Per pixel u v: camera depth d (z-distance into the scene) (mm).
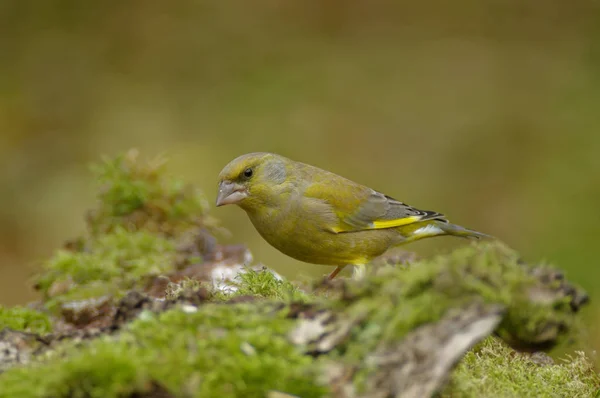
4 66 18359
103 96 17969
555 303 4016
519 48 19359
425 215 8711
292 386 3758
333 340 3912
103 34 19047
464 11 20172
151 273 7258
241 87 18234
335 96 18031
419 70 18750
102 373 3631
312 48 19203
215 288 6066
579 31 19641
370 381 3719
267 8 19875
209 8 19609
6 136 16969
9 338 4266
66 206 15055
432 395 3928
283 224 8031
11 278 13891
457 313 3756
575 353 5695
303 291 6199
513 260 4078
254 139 17062
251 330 4004
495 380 4867
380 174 16672
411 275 3971
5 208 15297
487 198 16141
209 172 15984
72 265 7613
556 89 18188
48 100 17797
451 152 16969
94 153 16641
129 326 4109
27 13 19078
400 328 3773
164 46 18969
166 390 3688
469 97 18031
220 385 3691
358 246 8312
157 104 17766
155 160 9188
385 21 20047
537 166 16562
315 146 17016
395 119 17547
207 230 9094
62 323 6695
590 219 15000
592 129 17094
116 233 8328
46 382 3633
